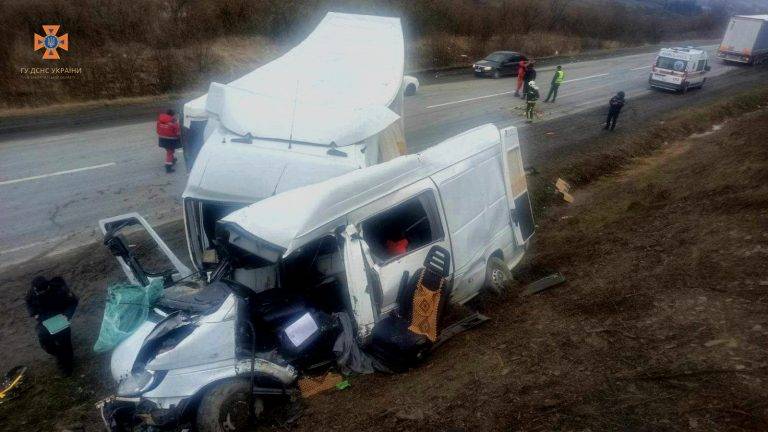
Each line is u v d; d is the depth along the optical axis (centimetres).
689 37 5591
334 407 462
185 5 2066
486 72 2478
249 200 581
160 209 952
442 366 496
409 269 539
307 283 549
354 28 955
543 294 645
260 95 677
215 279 513
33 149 1216
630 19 4806
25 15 1633
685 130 1734
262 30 2241
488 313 618
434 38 2902
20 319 646
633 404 385
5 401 523
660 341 466
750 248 621
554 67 3002
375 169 521
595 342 488
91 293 702
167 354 418
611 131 1636
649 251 707
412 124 1598
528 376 450
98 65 1714
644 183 1200
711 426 349
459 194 606
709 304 515
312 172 579
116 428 438
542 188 1159
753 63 3328
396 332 495
